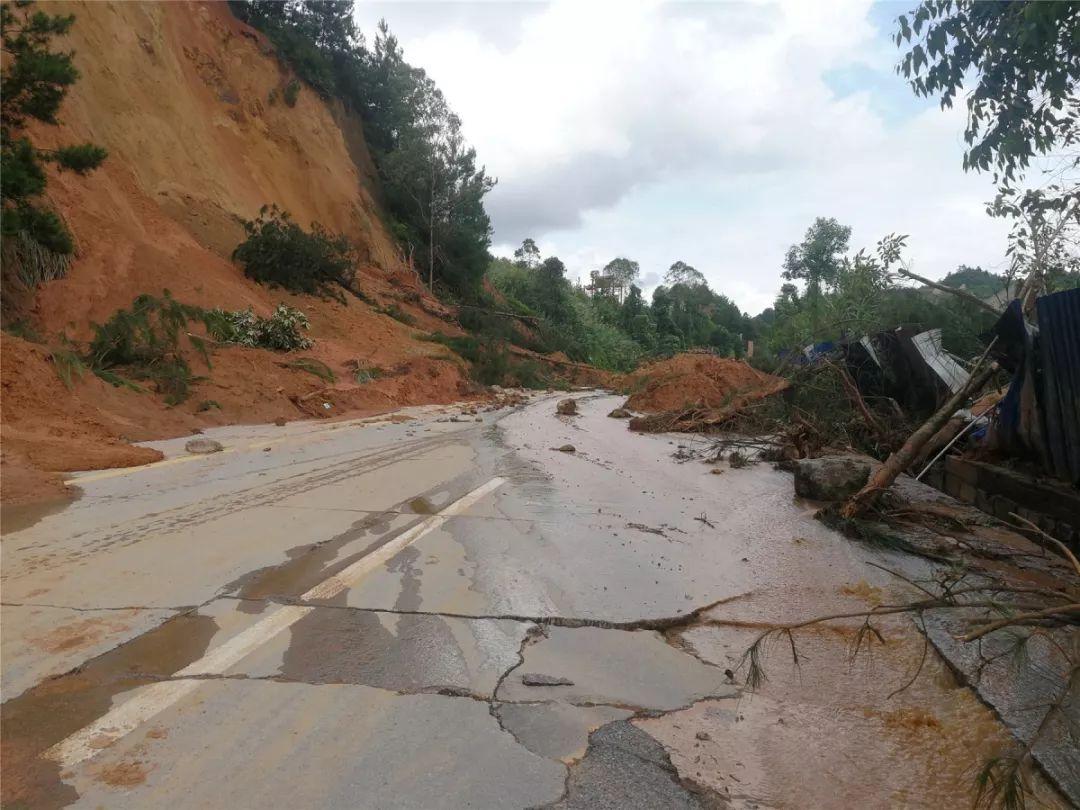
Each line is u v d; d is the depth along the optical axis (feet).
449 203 149.07
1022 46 18.65
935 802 9.16
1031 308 29.07
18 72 49.88
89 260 57.31
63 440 30.48
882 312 45.34
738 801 9.00
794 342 58.18
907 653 13.56
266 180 106.63
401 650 12.75
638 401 64.59
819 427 39.27
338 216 118.21
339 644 12.87
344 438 40.04
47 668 11.68
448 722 10.40
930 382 40.29
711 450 40.42
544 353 139.23
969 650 13.44
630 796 8.91
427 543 19.54
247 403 46.55
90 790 8.59
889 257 45.21
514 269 213.46
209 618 13.91
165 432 37.65
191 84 100.78
